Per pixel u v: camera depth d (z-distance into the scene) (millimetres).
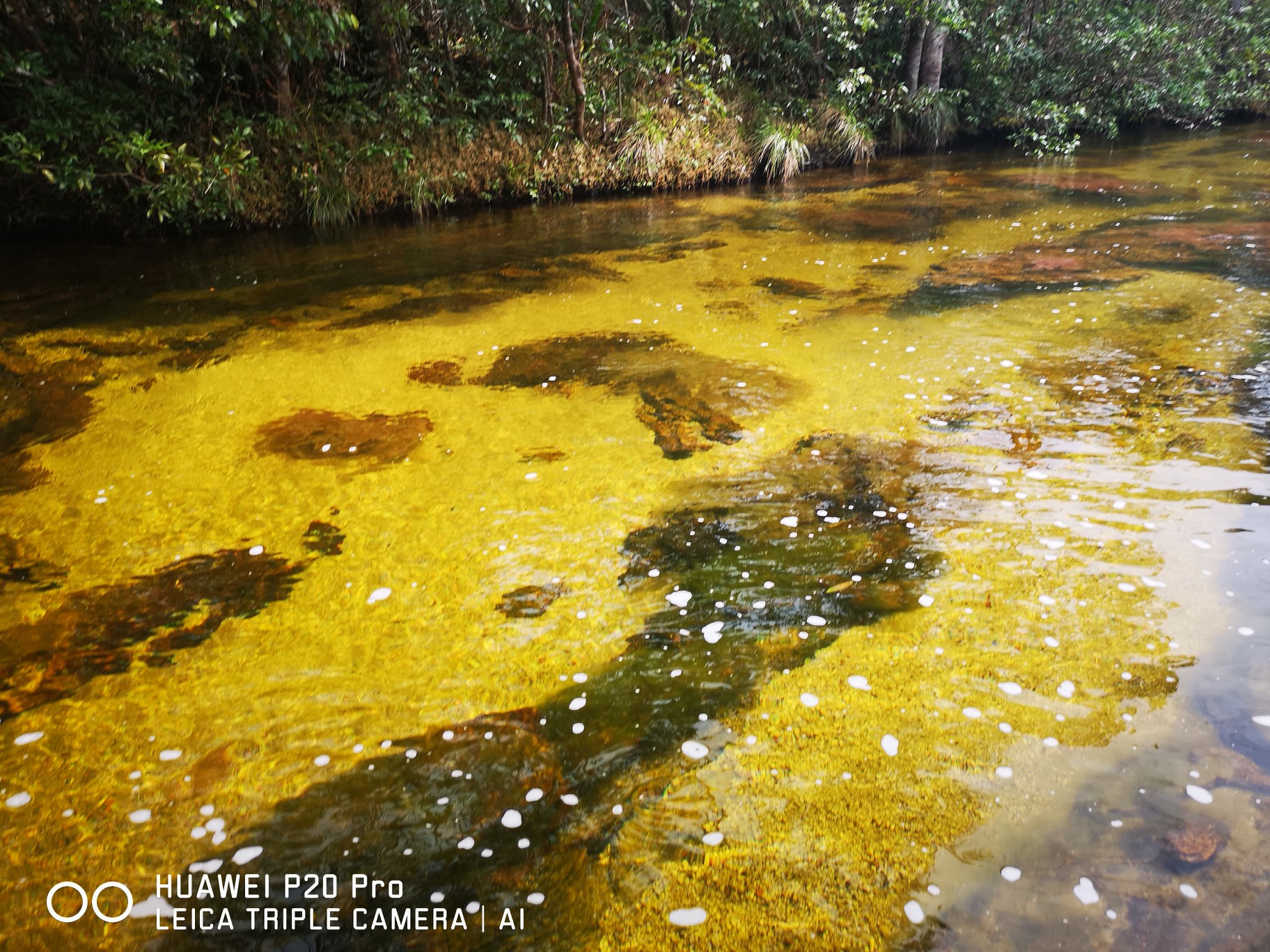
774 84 13109
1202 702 2301
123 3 6934
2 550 3186
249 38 7770
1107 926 1715
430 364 5062
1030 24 14867
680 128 11086
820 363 4844
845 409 4219
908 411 4156
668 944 1720
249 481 3688
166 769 2197
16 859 1952
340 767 2195
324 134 8852
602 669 2533
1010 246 7570
